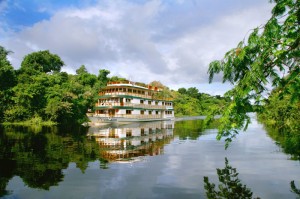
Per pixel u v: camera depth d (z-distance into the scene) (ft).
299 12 16.96
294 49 17.03
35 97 140.15
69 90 161.99
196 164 37.22
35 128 104.22
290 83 16.29
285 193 24.64
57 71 217.77
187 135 78.43
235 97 17.83
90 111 187.21
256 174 31.40
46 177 30.45
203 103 382.01
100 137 73.97
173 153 46.57
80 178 29.96
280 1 18.15
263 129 89.92
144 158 41.91
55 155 44.32
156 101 192.13
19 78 147.02
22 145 55.47
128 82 167.02
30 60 200.95
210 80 21.34
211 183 28.04
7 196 24.21
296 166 35.06
